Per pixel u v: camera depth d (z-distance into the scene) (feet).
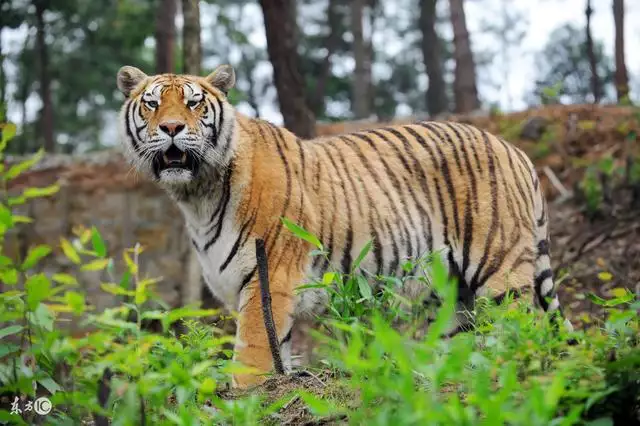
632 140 31.73
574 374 10.95
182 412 10.16
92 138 103.76
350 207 18.52
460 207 19.02
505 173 19.25
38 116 86.94
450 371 8.92
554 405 8.85
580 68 87.51
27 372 11.16
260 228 17.62
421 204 18.97
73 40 88.48
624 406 10.53
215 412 11.91
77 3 81.66
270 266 17.52
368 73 92.32
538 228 19.56
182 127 17.28
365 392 9.98
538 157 35.50
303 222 17.90
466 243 18.97
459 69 58.23
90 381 10.97
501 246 18.88
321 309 18.03
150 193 41.55
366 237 18.51
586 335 12.30
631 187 30.27
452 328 18.79
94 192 41.96
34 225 40.73
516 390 10.33
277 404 11.38
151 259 39.27
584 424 10.17
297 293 17.58
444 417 8.39
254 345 17.10
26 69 84.53
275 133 18.67
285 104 33.35
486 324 14.98
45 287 10.43
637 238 27.84
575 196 31.63
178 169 17.37
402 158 19.20
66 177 43.60
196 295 32.71
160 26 53.16
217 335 18.24
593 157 34.01
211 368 12.46
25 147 84.48
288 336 17.52
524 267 18.95
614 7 46.47
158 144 17.34
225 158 17.62
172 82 17.97
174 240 39.88
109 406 10.98
